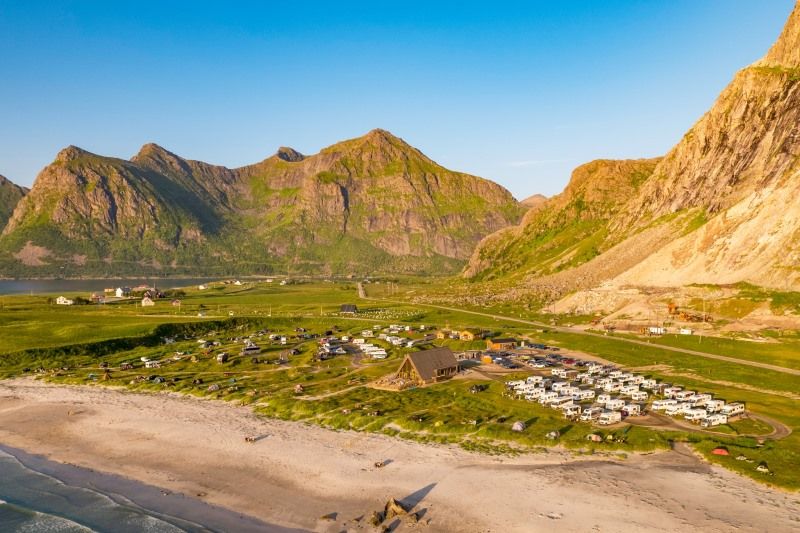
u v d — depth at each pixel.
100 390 111.12
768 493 57.62
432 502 57.84
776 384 104.25
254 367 130.75
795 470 62.59
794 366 117.81
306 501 59.38
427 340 167.75
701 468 65.06
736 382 107.56
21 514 57.94
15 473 69.25
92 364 136.62
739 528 50.47
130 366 132.38
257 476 66.38
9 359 135.62
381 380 113.31
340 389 107.50
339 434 80.31
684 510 54.12
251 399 100.25
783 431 77.88
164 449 76.44
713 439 74.25
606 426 81.19
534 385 104.81
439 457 70.06
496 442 75.25
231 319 198.50
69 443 80.00
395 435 79.06
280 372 125.12
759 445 71.38
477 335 164.62
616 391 102.12
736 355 130.25
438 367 116.62
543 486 60.47
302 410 91.81
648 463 67.00
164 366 132.88
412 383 111.00
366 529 52.91
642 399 96.62
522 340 159.88
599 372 117.62
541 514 54.31
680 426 81.56
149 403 100.00
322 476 65.56
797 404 91.38
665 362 127.44
